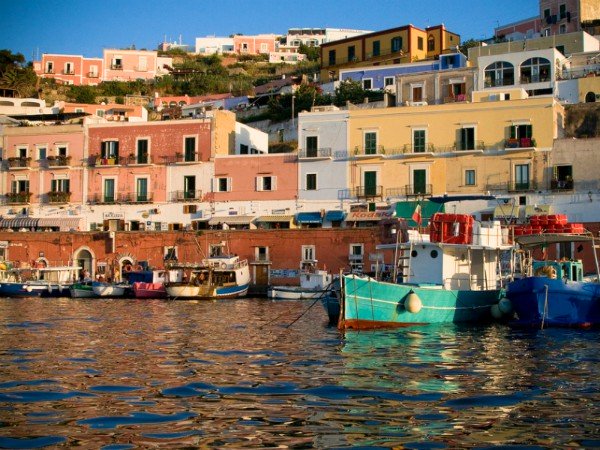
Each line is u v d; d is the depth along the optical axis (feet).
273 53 526.16
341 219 216.54
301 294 187.62
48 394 59.57
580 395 60.70
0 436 47.06
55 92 413.59
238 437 47.34
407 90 256.52
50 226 238.48
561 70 256.52
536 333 105.50
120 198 240.32
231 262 199.31
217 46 552.82
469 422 51.57
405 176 216.74
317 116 225.56
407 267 121.60
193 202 233.55
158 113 351.05
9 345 90.07
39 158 249.55
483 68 251.60
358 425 50.52
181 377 67.92
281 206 226.17
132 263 218.59
